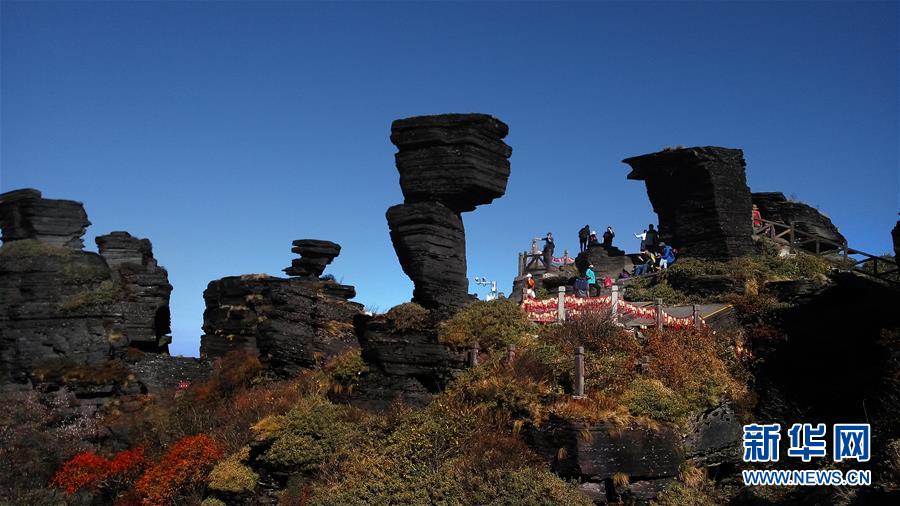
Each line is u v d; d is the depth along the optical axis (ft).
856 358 71.15
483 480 53.72
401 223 72.18
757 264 98.94
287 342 90.89
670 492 55.42
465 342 68.74
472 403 61.16
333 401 70.49
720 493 57.62
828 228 128.06
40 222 112.68
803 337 75.31
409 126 72.43
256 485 62.59
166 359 108.88
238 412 77.15
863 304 74.95
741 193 108.68
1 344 103.55
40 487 82.23
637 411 58.29
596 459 53.78
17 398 97.55
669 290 97.45
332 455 60.90
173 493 66.90
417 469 56.13
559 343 66.85
